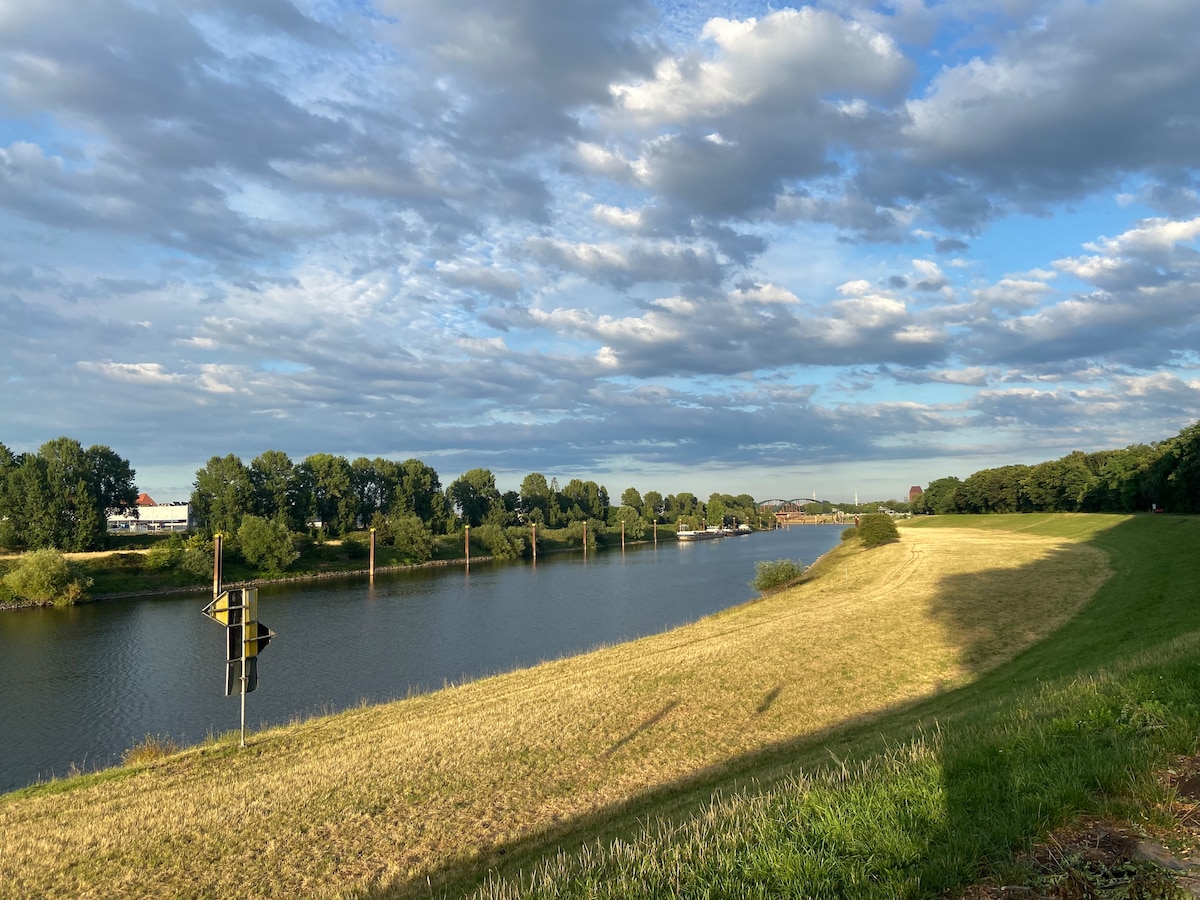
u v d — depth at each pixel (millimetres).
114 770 22328
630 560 133625
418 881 13609
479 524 172125
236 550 103250
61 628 61500
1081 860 6277
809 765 16656
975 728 12664
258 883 13844
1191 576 37750
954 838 6922
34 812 18391
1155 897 5598
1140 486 96312
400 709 28031
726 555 140250
